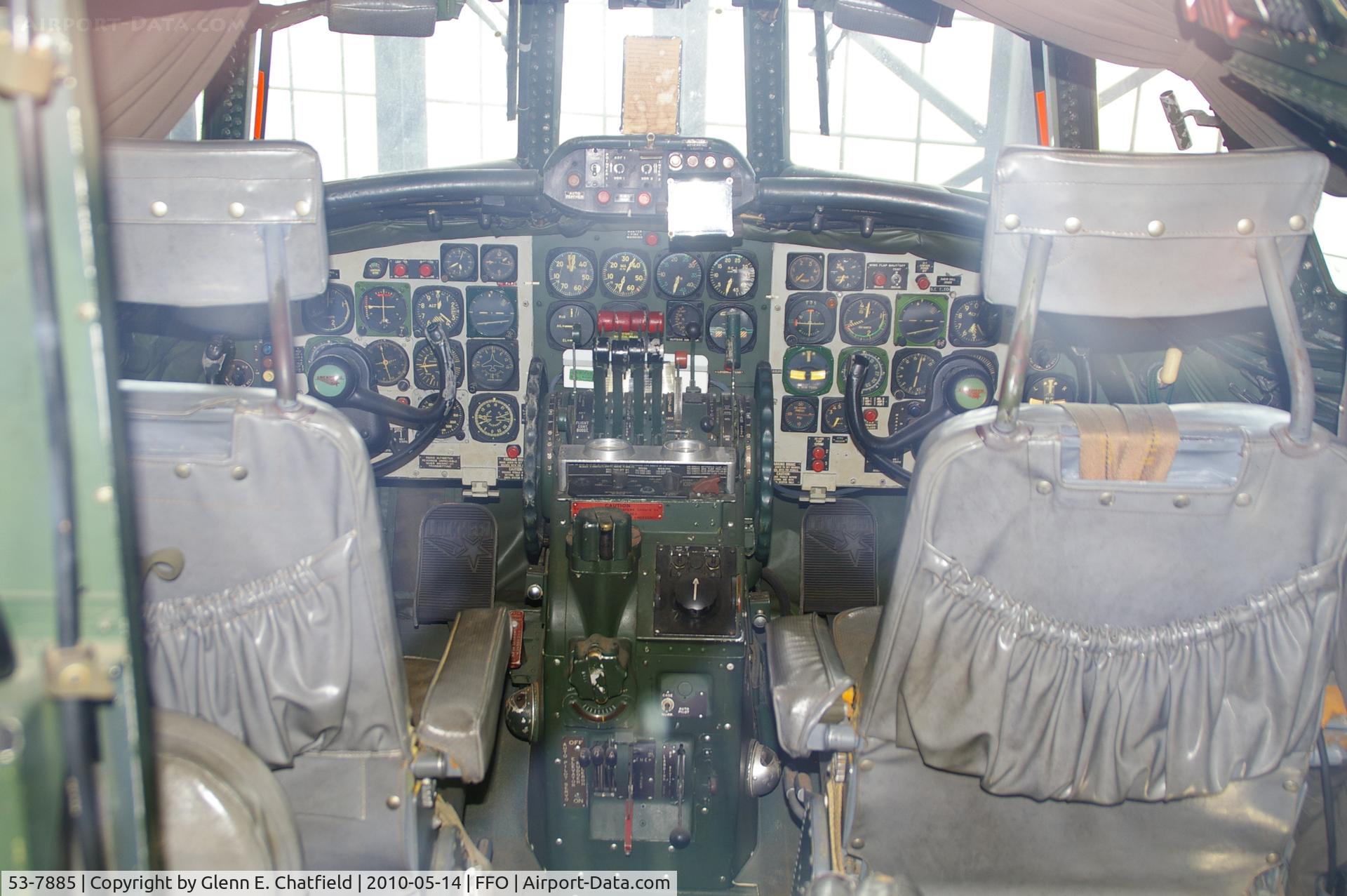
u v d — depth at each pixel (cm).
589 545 252
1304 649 150
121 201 142
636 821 262
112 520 94
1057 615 153
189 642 150
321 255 148
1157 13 218
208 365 320
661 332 319
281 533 145
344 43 599
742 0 316
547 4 304
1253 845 170
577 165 300
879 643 161
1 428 91
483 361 347
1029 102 619
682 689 255
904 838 179
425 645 371
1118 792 161
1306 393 138
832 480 361
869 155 659
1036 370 349
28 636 94
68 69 86
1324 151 215
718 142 297
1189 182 140
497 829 284
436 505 383
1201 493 142
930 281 337
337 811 168
